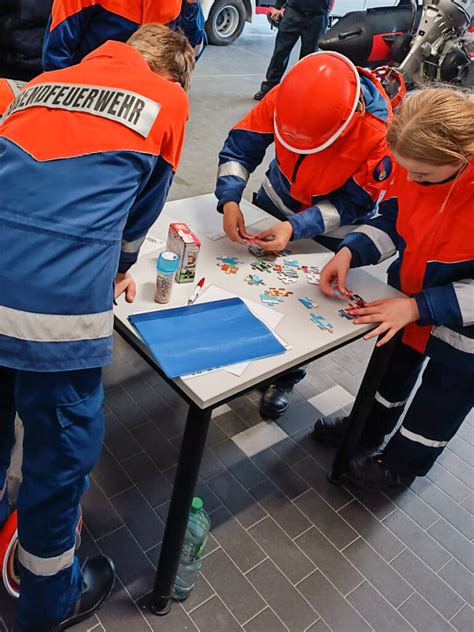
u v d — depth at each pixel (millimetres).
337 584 1818
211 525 1907
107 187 1132
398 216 1687
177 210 1945
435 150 1337
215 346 1379
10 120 1221
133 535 1838
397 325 1586
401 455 1992
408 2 4711
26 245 1082
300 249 1873
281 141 1724
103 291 1148
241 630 1658
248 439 2232
